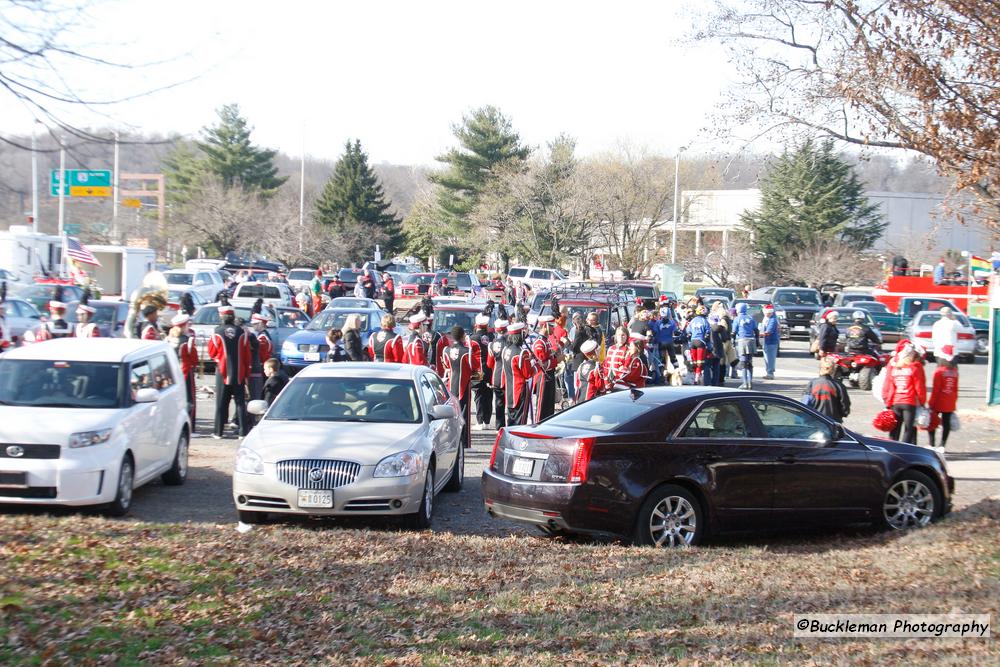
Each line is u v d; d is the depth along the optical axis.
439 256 80.12
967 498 12.07
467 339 15.38
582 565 8.18
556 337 18.88
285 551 8.27
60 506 10.02
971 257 37.00
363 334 23.38
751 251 52.91
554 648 6.23
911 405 13.92
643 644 6.30
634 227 60.25
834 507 9.59
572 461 8.79
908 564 8.20
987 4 9.72
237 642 6.14
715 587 7.59
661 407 9.25
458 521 10.51
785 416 9.69
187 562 7.69
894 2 10.20
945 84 10.13
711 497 9.08
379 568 7.94
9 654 5.61
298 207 66.88
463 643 6.27
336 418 10.51
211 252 62.12
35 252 35.62
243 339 15.29
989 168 9.71
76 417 9.90
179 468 11.95
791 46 11.66
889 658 6.00
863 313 25.94
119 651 5.84
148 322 15.56
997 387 21.22
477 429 17.44
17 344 22.58
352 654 6.03
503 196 60.56
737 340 23.25
